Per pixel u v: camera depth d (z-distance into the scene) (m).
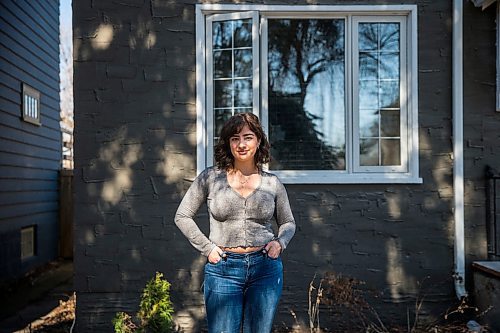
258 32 4.43
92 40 4.46
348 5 4.44
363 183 4.46
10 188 6.80
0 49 6.39
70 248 9.12
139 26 4.46
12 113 6.88
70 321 5.00
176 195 4.45
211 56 4.50
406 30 4.53
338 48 4.54
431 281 4.47
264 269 2.44
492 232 4.47
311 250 4.46
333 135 4.52
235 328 2.43
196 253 4.45
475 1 4.42
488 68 4.52
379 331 4.31
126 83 4.46
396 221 4.48
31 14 7.70
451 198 4.49
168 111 4.45
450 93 4.50
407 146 4.50
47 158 8.58
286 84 4.52
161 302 3.49
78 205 4.45
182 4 4.46
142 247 4.45
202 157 4.43
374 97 4.53
